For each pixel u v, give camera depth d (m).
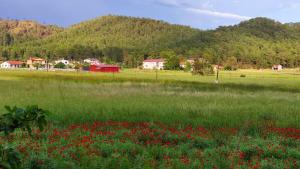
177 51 161.88
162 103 24.16
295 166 9.82
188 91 35.44
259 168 9.65
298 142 13.02
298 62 160.25
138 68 151.12
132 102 24.23
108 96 28.19
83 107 20.62
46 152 10.19
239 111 21.03
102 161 9.59
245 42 173.50
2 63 155.62
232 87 45.03
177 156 10.73
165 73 101.44
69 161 9.48
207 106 22.70
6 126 4.45
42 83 42.16
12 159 4.48
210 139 13.01
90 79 56.28
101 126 15.08
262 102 27.00
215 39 176.88
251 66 153.25
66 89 33.81
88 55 175.38
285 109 22.53
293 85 53.69
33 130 13.20
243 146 11.72
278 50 166.62
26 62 162.88
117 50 172.38
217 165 9.70
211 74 94.62
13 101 22.80
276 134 14.54
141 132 13.60
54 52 176.00
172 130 14.30
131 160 9.94
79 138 12.46
